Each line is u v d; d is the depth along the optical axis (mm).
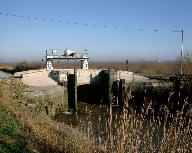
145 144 8203
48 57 42781
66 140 12953
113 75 38562
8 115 13508
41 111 26297
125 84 35188
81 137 13219
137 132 8328
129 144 8164
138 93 33688
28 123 13992
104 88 39656
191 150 7613
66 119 28453
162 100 30266
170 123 8227
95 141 10391
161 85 31578
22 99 23672
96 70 41188
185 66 37781
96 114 30016
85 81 40469
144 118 8977
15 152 8914
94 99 40750
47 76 38406
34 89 28062
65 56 43719
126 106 8109
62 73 37656
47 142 11938
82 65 44594
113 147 8281
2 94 18906
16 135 10852
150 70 58844
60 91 32844
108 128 8938
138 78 39531
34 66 58406
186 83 23531
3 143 9172
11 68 74125
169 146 7844
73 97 35219
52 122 18750
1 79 24750
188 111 7887
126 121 7949
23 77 33156
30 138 11539
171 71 53625
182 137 7820
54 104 30594
